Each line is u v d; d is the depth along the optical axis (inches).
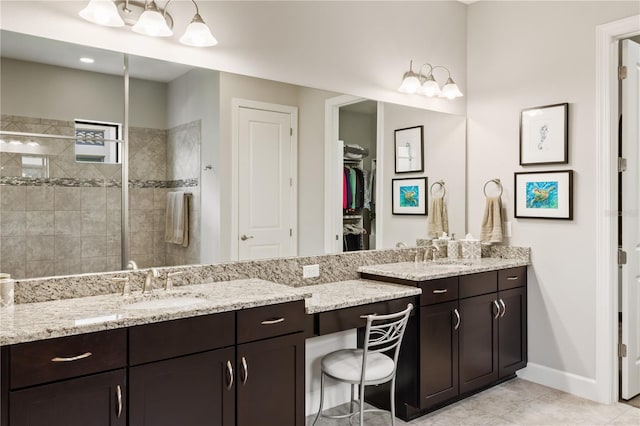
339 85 119.6
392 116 132.3
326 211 116.9
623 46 122.6
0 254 75.1
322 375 100.4
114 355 64.8
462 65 152.0
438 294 110.9
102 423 63.9
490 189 146.9
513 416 112.4
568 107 128.3
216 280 97.4
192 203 95.1
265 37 105.6
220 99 98.9
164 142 91.8
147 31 84.8
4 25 75.9
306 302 92.4
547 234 133.4
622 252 123.3
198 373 72.7
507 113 142.6
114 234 86.1
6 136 76.0
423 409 113.9
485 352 123.4
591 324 124.0
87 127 83.5
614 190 122.1
